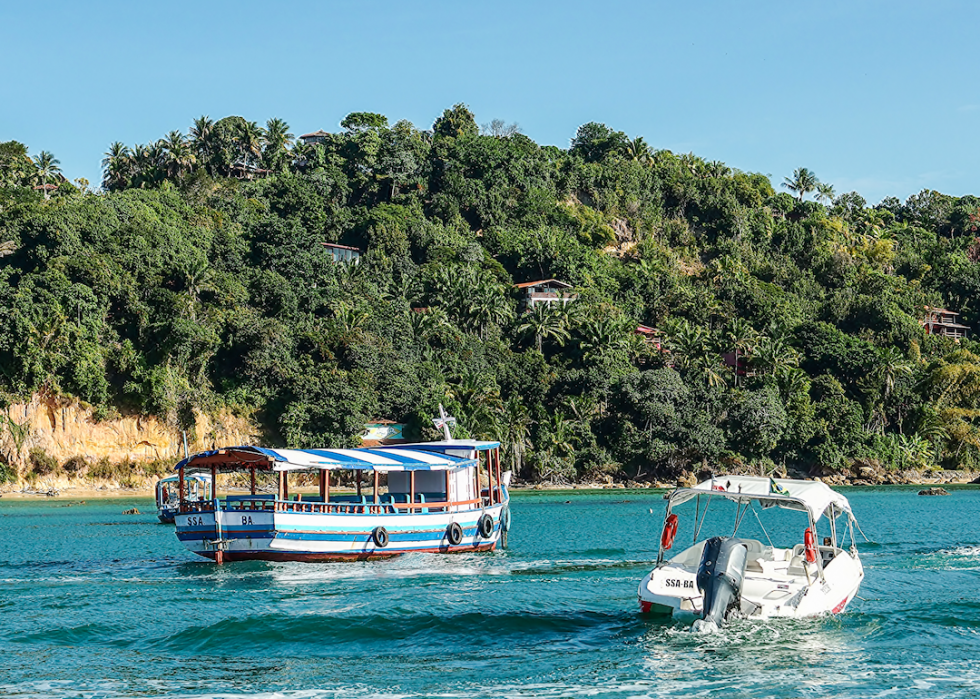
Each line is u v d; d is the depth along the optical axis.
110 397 105.12
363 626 27.00
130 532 57.81
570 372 126.81
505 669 22.92
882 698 20.64
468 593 32.31
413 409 110.88
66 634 26.66
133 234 120.19
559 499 92.44
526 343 137.50
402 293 135.88
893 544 47.31
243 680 22.39
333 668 23.31
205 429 107.69
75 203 126.06
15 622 28.09
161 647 25.33
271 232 132.00
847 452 126.62
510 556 42.78
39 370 99.88
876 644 24.73
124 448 104.50
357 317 120.19
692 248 187.00
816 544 26.80
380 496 47.59
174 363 109.19
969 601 30.39
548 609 29.17
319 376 109.94
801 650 24.11
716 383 127.31
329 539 39.19
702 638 24.62
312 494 93.38
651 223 187.12
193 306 113.06
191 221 137.62
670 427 118.25
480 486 46.25
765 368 133.25
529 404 124.25
